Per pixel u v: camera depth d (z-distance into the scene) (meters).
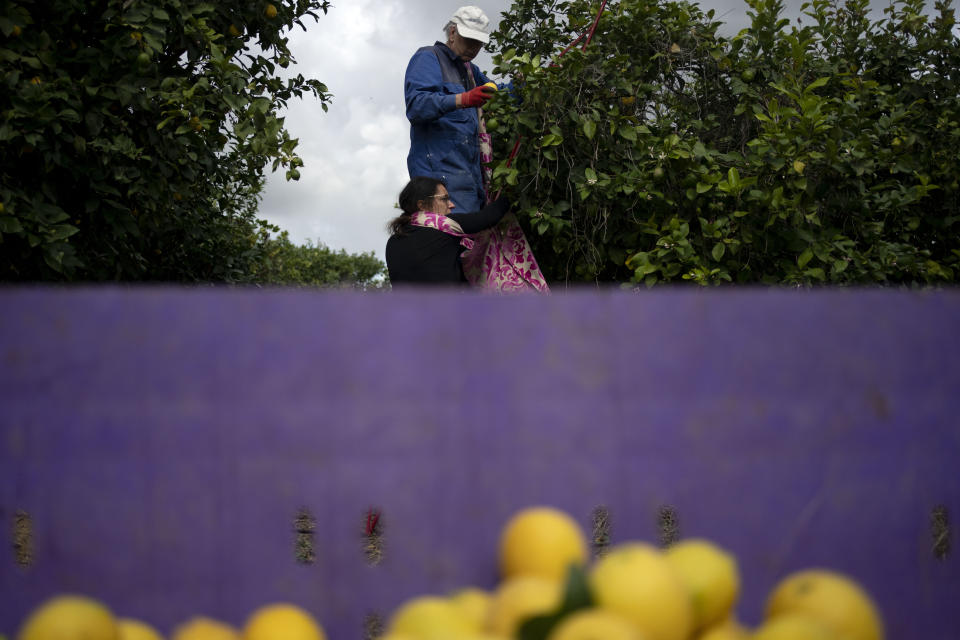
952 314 0.83
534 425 0.78
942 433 0.81
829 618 0.76
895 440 0.81
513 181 2.61
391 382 0.78
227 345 0.77
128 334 0.76
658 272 2.65
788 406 0.81
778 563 0.78
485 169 2.98
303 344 0.77
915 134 3.11
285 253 8.63
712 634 0.76
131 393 0.76
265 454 0.76
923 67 3.44
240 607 0.75
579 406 0.79
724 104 2.99
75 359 0.75
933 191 3.21
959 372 0.82
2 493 0.74
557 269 3.09
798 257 2.58
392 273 2.67
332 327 0.78
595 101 2.71
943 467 0.81
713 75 2.97
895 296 0.83
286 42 3.53
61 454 0.75
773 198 2.46
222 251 5.17
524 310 0.79
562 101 2.66
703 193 2.63
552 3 3.16
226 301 0.77
